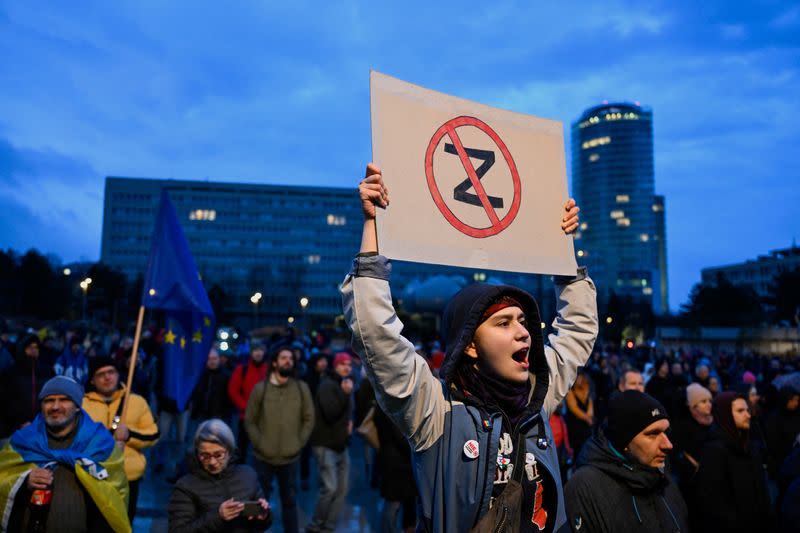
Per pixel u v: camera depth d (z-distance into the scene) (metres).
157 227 5.61
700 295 68.56
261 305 116.19
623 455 2.66
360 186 1.68
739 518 3.38
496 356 1.68
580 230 184.00
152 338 12.82
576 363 2.11
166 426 8.60
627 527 2.54
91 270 81.06
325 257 125.12
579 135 189.75
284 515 5.70
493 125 2.04
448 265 1.79
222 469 3.52
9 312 66.56
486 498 1.56
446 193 1.85
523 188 2.04
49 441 3.33
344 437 6.10
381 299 1.58
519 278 49.16
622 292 147.38
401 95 1.84
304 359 13.96
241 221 124.19
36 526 3.14
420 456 1.67
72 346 11.14
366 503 7.28
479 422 1.63
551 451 1.78
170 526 3.43
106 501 3.25
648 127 182.62
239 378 8.54
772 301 67.62
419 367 1.63
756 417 6.23
